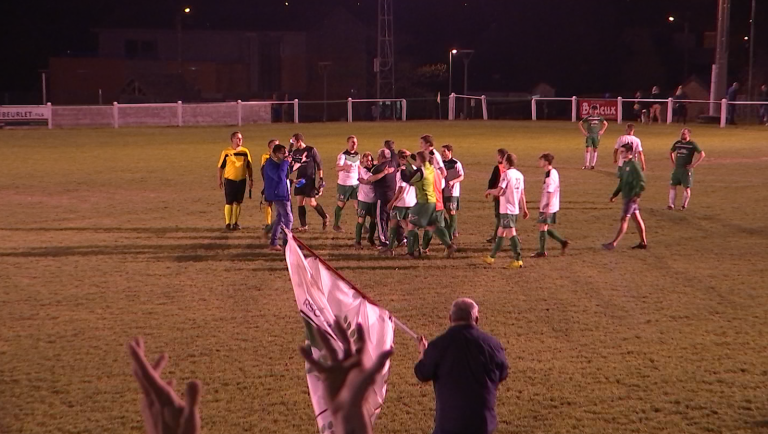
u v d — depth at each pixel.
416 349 9.67
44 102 56.09
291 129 42.50
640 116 45.28
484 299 11.76
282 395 8.30
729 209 19.12
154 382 2.06
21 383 8.55
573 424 7.58
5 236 16.33
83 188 22.89
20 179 24.67
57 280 12.86
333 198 21.05
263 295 12.02
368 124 45.50
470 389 5.72
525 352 9.53
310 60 69.56
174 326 10.52
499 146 33.50
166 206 19.92
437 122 46.47
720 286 12.41
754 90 52.94
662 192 21.84
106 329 10.39
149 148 33.72
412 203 14.37
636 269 13.52
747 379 8.63
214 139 37.47
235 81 67.69
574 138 36.78
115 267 13.73
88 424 7.58
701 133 38.00
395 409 7.95
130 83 59.47
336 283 6.16
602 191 21.95
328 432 5.23
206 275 13.20
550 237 15.70
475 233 16.61
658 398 8.16
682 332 10.24
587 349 9.62
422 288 12.38
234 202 16.81
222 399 8.20
